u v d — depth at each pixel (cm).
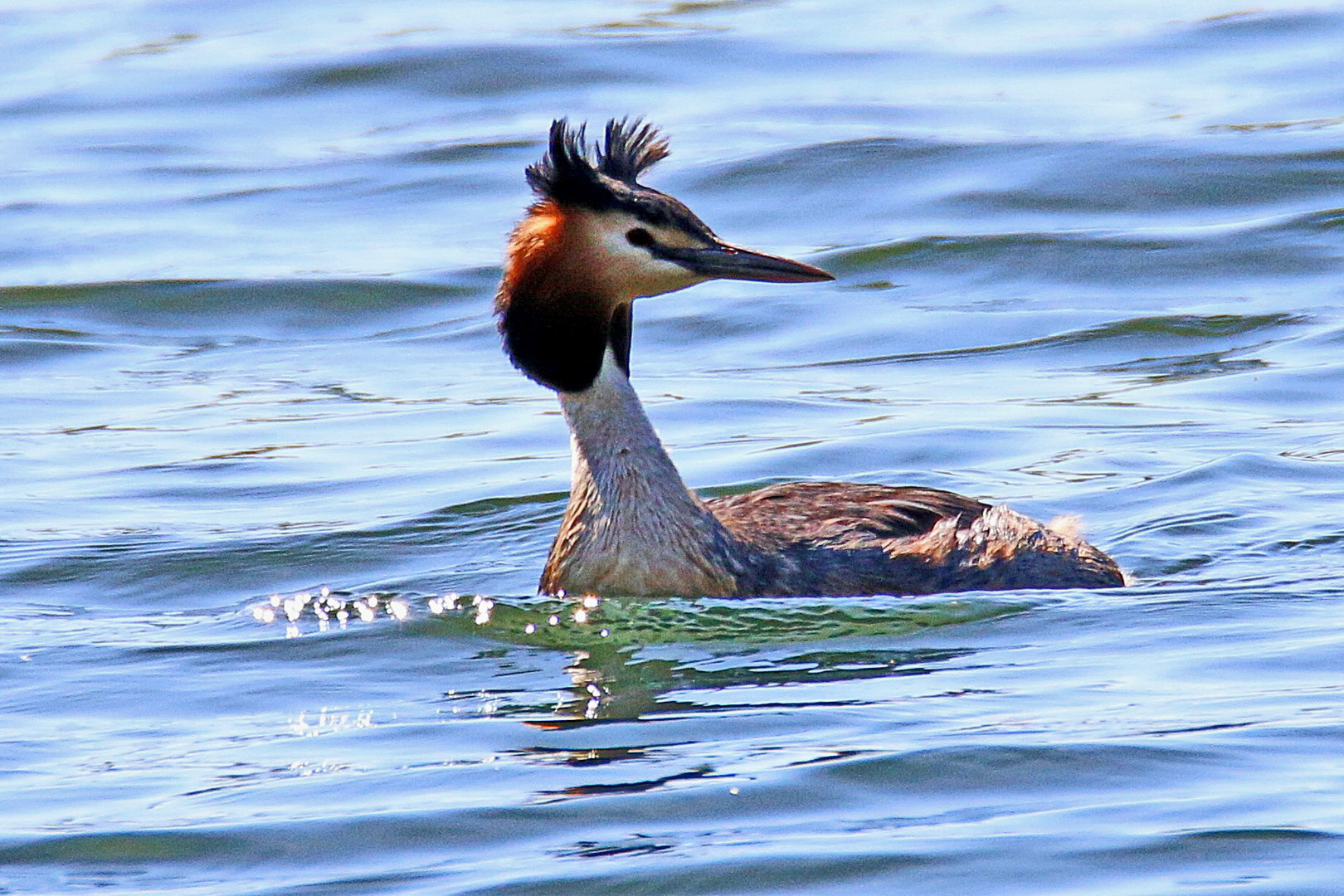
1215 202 2189
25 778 916
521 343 1182
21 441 1606
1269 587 1170
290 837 832
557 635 1128
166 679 1069
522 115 2575
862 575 1165
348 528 1368
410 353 1888
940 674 1027
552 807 855
